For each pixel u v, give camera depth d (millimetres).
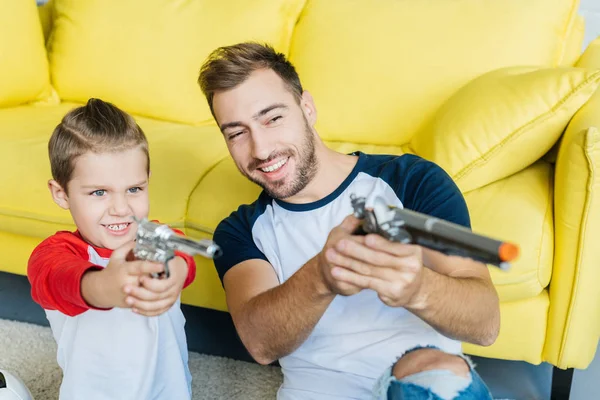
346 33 2002
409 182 1254
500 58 1867
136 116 2246
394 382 1008
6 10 2170
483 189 1615
